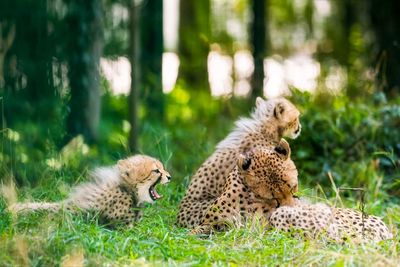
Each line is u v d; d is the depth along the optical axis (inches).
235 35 1251.8
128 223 417.1
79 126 627.5
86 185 422.0
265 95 897.5
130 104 614.5
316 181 539.5
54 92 627.8
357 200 508.4
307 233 382.3
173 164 589.0
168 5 1277.1
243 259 351.3
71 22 633.0
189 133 709.3
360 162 547.5
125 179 417.1
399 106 575.2
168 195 481.1
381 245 374.0
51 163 483.2
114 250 350.6
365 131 562.6
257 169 405.4
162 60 796.6
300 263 345.1
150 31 793.6
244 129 470.6
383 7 786.2
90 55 635.5
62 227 365.4
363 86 722.2
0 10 623.2
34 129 589.3
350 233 383.2
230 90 1021.2
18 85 625.6
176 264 337.7
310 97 598.9
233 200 407.5
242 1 1277.1
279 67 1107.3
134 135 609.3
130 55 619.8
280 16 1291.8
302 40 1264.8
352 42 1101.1
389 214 432.8
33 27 630.5
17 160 515.8
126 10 723.4
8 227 368.2
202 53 1135.6
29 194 429.7
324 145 556.1
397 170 529.3
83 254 339.3
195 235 386.9
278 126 472.1
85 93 631.8
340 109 578.2
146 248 360.2
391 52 766.5
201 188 440.1
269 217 405.1
